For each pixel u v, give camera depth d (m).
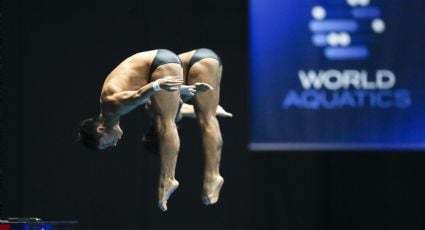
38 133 34.59
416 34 35.22
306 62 35.09
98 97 34.81
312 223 35.84
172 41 35.31
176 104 20.55
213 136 21.73
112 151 34.91
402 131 35.06
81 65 34.84
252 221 35.50
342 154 36.19
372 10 35.22
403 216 36.28
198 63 21.70
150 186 35.03
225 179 35.44
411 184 36.38
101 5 35.06
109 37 34.97
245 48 35.66
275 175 35.72
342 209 36.09
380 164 36.31
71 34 34.84
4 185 34.19
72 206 34.66
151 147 21.58
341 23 35.19
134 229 34.81
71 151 34.75
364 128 35.06
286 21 35.12
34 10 34.72
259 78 35.00
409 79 35.16
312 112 35.06
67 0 34.94
